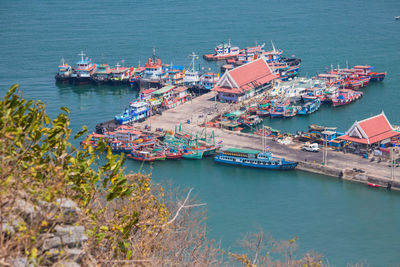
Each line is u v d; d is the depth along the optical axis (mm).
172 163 182750
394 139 199500
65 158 27859
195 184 162500
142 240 30891
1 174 23281
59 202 24422
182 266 39344
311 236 125125
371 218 137000
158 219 34125
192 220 47125
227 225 128250
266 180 165375
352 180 164375
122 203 33188
